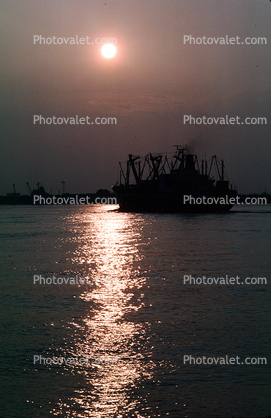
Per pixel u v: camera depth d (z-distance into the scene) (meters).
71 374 20.78
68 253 68.81
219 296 36.19
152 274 47.66
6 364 21.86
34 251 72.06
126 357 22.66
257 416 17.19
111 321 28.89
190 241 86.12
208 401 18.34
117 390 19.30
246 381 20.00
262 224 136.75
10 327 27.70
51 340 25.23
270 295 36.47
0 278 46.09
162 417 17.28
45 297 36.38
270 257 60.97
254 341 24.73
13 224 153.00
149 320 29.06
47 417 17.27
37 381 20.11
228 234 101.56
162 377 20.42
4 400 18.42
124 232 111.62
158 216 195.12
